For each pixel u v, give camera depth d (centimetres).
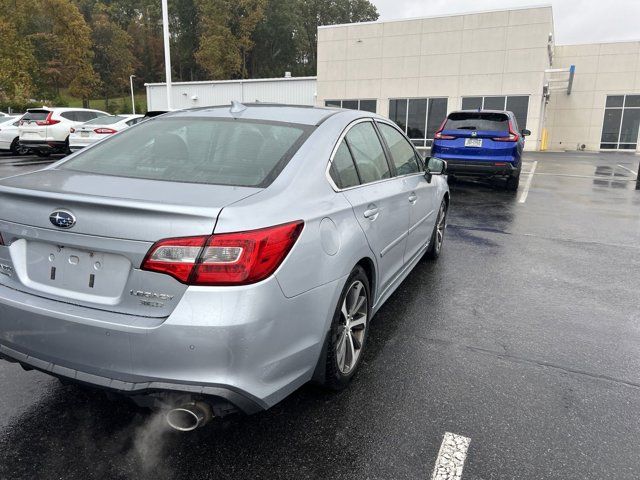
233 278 197
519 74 2438
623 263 568
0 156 1784
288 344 223
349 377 294
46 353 220
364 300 304
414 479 223
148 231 199
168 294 199
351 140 316
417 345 353
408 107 2684
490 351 346
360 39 2723
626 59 2816
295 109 323
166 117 321
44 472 222
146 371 201
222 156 264
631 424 266
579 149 2970
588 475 228
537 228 743
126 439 246
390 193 345
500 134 997
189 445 243
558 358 338
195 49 8156
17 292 227
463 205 930
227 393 200
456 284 485
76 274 216
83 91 6241
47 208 217
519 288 478
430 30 2572
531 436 254
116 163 271
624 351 351
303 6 8988
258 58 8188
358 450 241
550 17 2356
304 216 231
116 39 8062
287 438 249
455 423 263
